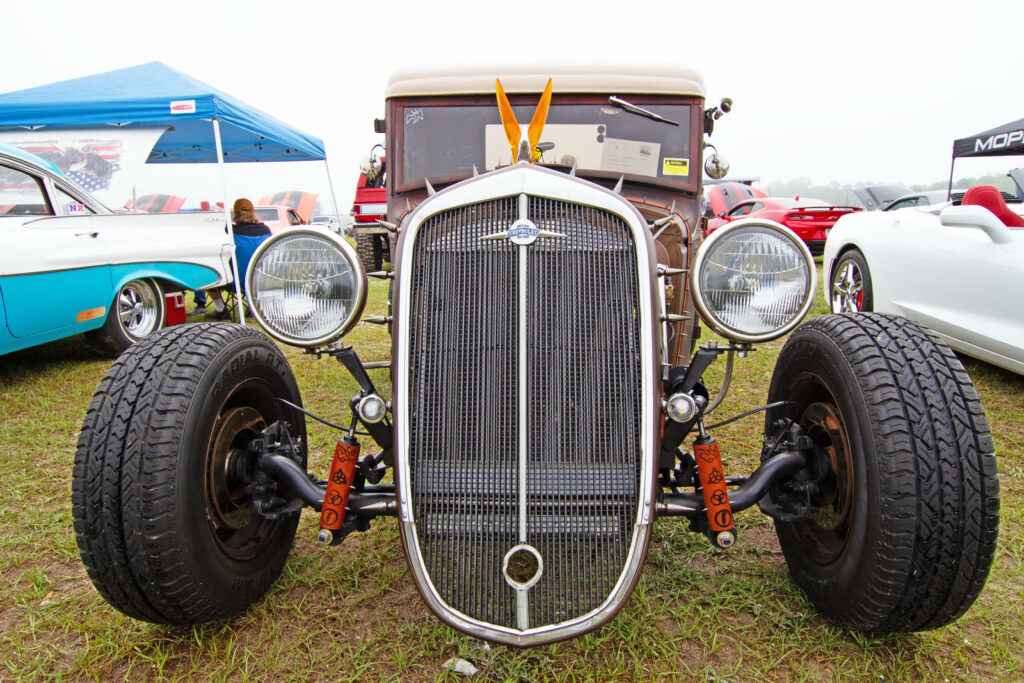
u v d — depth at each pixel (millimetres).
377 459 1992
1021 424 3547
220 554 1866
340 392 4418
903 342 1795
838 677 1764
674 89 3156
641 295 1740
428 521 1693
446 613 1646
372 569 2291
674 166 3209
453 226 1803
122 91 6418
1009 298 3680
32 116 6152
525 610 1618
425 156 3240
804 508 1910
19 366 5219
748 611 2047
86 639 1971
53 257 4586
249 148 8984
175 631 1987
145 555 1672
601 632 1931
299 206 20578
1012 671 1782
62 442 3551
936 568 1615
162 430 1713
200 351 1883
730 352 1952
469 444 1711
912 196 10773
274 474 1951
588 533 1671
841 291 5730
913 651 1859
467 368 1733
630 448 1704
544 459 1696
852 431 1758
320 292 1840
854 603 1756
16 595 2199
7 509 2801
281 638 1952
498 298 1751
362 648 1879
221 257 6387
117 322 5344
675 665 1815
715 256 1830
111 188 6285
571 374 1718
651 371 1713
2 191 4926
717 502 1774
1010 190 5766
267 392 2207
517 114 3193
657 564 2291
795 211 11000
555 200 1792
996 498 1605
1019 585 2164
